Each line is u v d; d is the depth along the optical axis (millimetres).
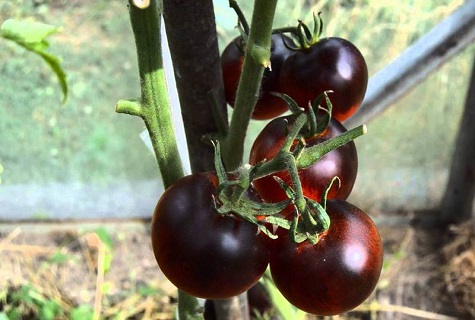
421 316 1214
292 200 413
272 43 533
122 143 1411
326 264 425
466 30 728
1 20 1555
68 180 1379
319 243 428
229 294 436
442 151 1326
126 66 1519
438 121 1291
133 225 1343
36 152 1409
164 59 515
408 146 1332
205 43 515
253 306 791
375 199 1368
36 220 1342
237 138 517
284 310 716
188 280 430
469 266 1249
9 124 1444
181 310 560
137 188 1372
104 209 1354
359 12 1464
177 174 471
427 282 1254
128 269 1273
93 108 1461
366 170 1354
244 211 418
